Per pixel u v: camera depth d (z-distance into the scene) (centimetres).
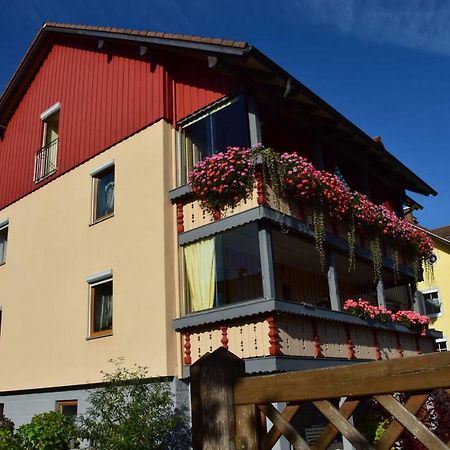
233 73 998
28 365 1281
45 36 1500
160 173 1085
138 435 861
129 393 938
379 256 1241
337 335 1030
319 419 900
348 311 1115
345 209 1105
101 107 1288
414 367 204
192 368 275
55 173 1369
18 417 1282
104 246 1163
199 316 959
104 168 1222
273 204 959
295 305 910
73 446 982
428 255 1505
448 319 2484
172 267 1038
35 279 1335
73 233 1257
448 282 2514
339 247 1123
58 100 1445
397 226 1354
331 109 1129
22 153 1534
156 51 1184
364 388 215
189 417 966
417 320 1320
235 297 976
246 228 988
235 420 256
